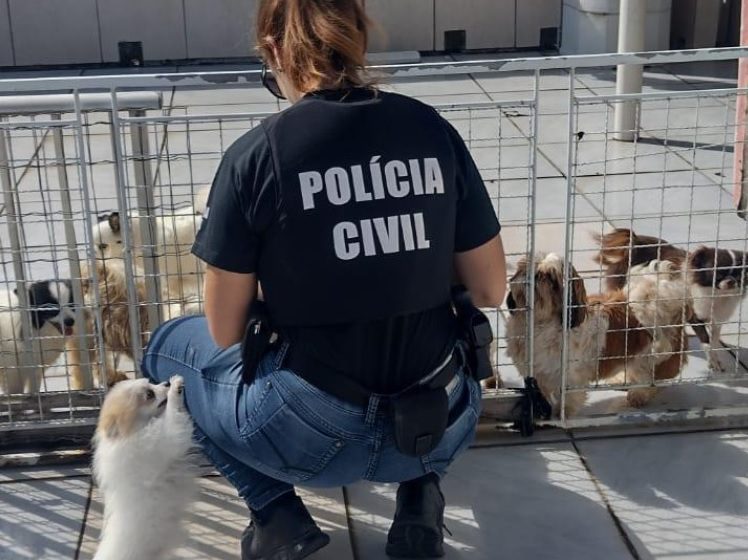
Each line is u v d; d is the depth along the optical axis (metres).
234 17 11.26
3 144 3.47
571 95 3.39
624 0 7.24
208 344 2.79
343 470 2.52
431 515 2.87
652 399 3.95
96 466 2.83
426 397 2.40
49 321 3.90
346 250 2.31
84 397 3.74
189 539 3.10
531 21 11.38
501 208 6.18
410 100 2.42
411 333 2.41
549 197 6.40
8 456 3.53
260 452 2.55
